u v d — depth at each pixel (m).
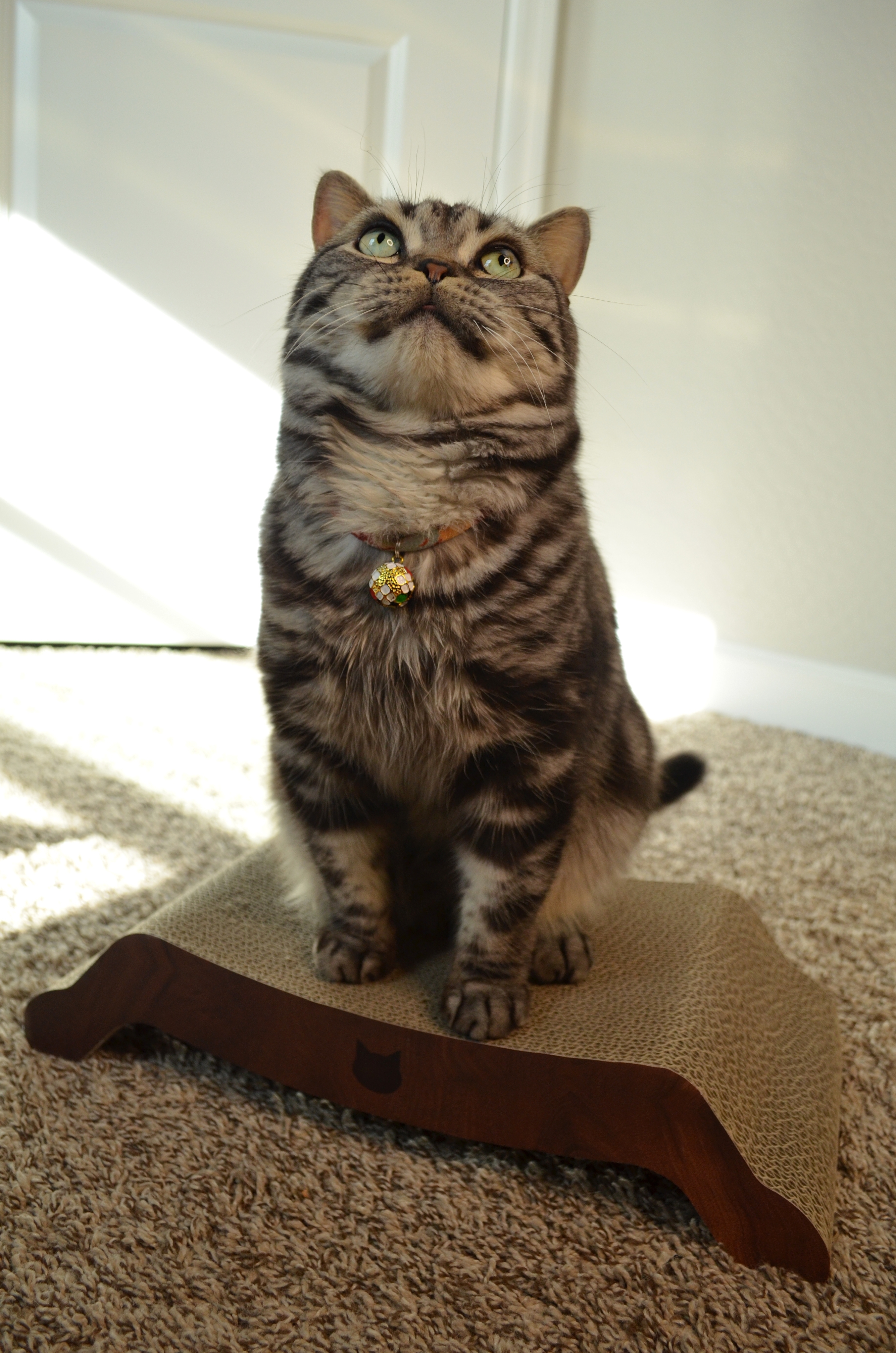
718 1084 0.60
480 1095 0.61
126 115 1.14
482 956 0.65
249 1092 0.66
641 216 1.23
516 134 1.20
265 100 1.15
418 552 0.63
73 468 1.24
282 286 1.21
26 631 1.29
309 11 1.14
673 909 0.75
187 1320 0.54
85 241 1.17
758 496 1.23
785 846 0.96
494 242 0.68
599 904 0.74
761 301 1.18
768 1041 0.67
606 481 1.31
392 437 0.64
